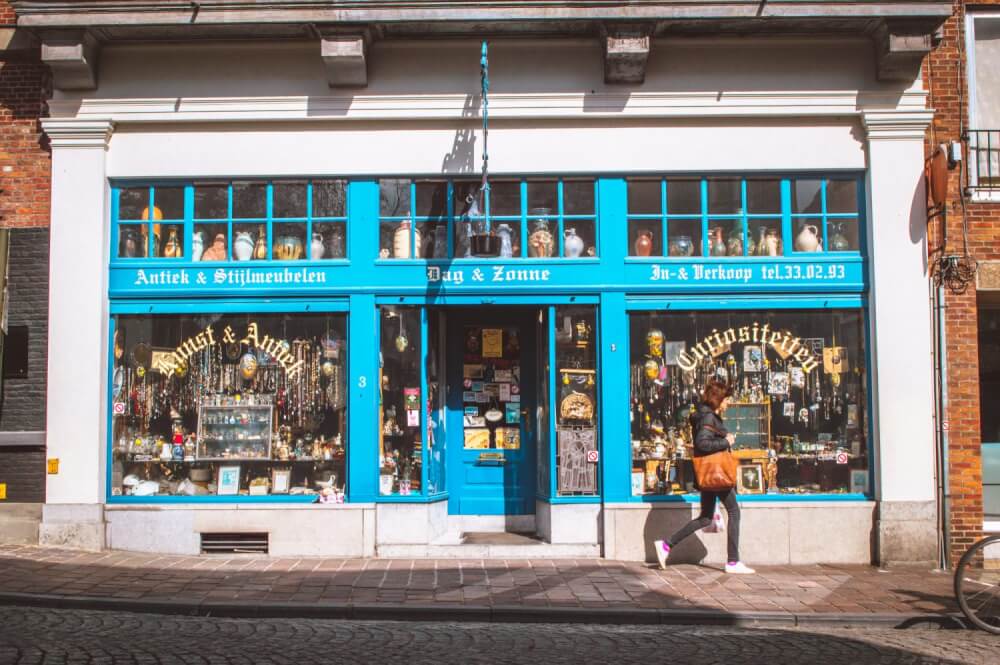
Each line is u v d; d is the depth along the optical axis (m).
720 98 10.09
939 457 9.95
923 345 9.97
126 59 10.16
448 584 8.53
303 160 10.16
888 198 10.08
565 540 10.00
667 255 10.27
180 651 6.24
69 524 9.80
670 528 9.90
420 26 9.77
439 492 10.42
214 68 10.14
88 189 10.05
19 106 10.29
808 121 10.21
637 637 7.02
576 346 10.20
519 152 10.17
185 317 10.26
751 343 10.24
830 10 9.59
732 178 10.30
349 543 9.91
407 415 10.16
